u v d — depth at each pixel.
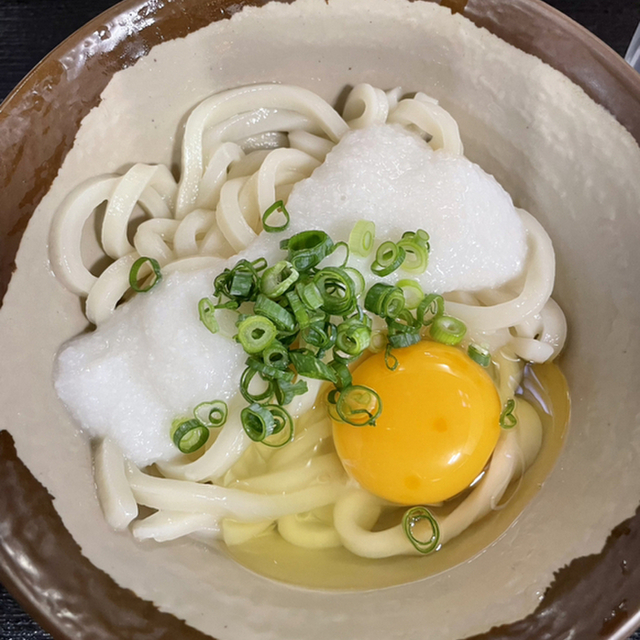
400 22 0.16
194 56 0.16
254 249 0.16
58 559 0.14
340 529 0.17
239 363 0.16
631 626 0.13
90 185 0.16
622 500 0.14
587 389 0.17
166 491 0.16
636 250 0.16
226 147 0.18
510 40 0.16
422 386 0.16
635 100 0.15
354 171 0.16
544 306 0.18
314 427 0.17
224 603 0.15
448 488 0.16
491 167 0.18
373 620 0.15
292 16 0.16
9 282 0.15
